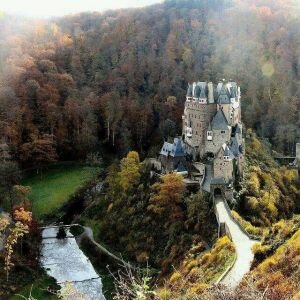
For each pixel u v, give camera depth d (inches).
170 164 5506.9
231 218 4244.6
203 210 4618.6
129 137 7819.9
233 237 3745.1
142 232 4940.9
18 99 7751.0
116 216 5398.6
